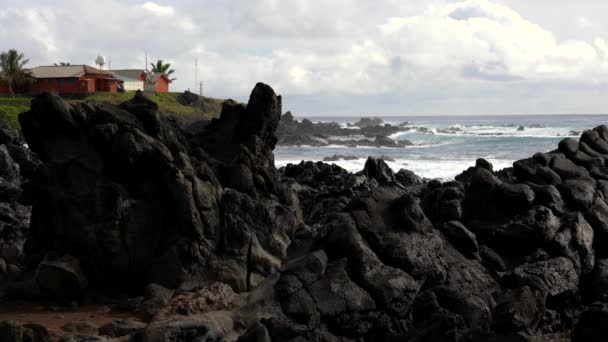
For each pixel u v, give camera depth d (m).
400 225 12.84
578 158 17.98
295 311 10.99
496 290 13.36
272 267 12.92
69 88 91.75
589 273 15.08
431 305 11.59
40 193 13.08
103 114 13.17
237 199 13.10
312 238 12.95
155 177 12.95
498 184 15.62
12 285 12.47
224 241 12.74
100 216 12.59
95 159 12.94
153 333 9.70
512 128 135.75
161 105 100.62
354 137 112.56
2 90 90.19
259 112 14.98
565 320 13.92
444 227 14.09
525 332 11.92
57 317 11.35
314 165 31.20
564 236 14.86
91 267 12.60
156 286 11.99
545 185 16.05
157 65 132.62
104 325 10.52
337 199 22.39
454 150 78.50
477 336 10.41
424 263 12.44
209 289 11.76
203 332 9.90
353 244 11.91
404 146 90.69
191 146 14.96
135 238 12.68
